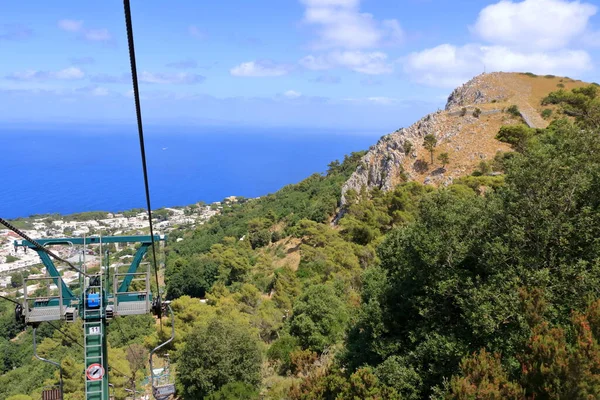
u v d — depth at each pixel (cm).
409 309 2205
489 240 1877
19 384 4662
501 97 9681
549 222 1686
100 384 1452
